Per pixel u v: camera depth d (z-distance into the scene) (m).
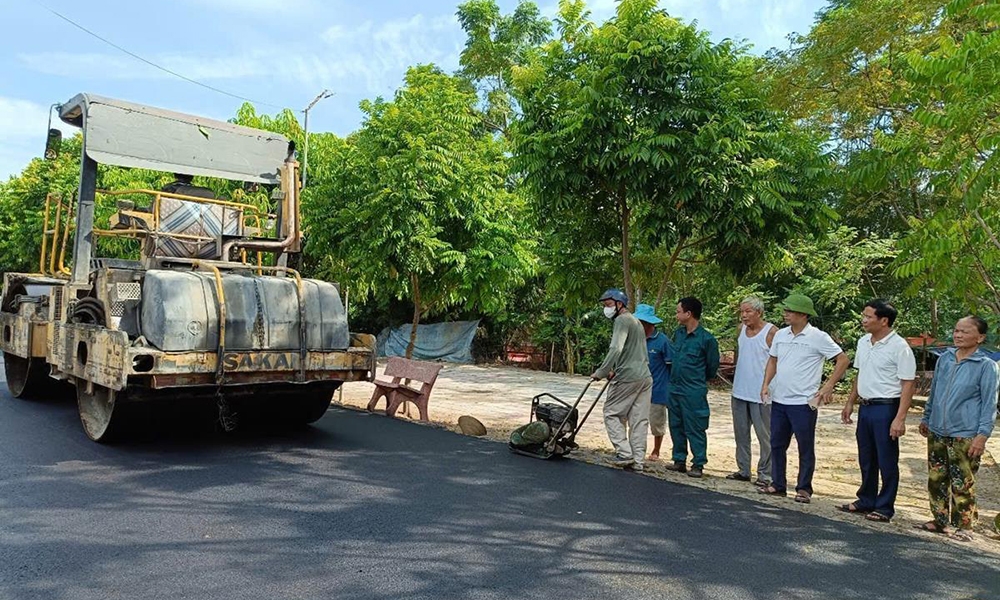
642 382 6.98
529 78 8.38
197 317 6.62
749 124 7.89
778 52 11.41
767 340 6.62
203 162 8.10
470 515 5.21
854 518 5.62
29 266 27.23
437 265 13.74
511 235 14.30
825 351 6.04
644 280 9.71
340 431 8.43
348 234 13.34
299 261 8.29
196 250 7.89
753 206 7.52
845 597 3.99
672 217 7.93
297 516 5.06
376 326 25.00
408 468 6.63
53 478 5.86
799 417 6.05
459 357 22.55
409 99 13.65
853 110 10.52
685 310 7.01
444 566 4.20
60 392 10.05
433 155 12.70
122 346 6.16
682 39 7.84
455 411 11.05
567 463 7.12
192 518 4.95
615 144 7.74
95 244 7.78
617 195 8.44
